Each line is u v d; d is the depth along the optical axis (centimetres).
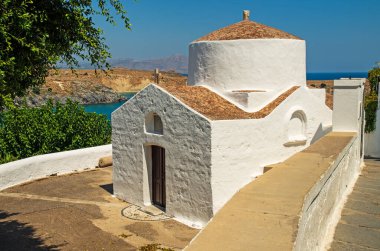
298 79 1334
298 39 1336
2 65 579
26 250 910
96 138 1950
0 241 960
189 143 1041
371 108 1788
